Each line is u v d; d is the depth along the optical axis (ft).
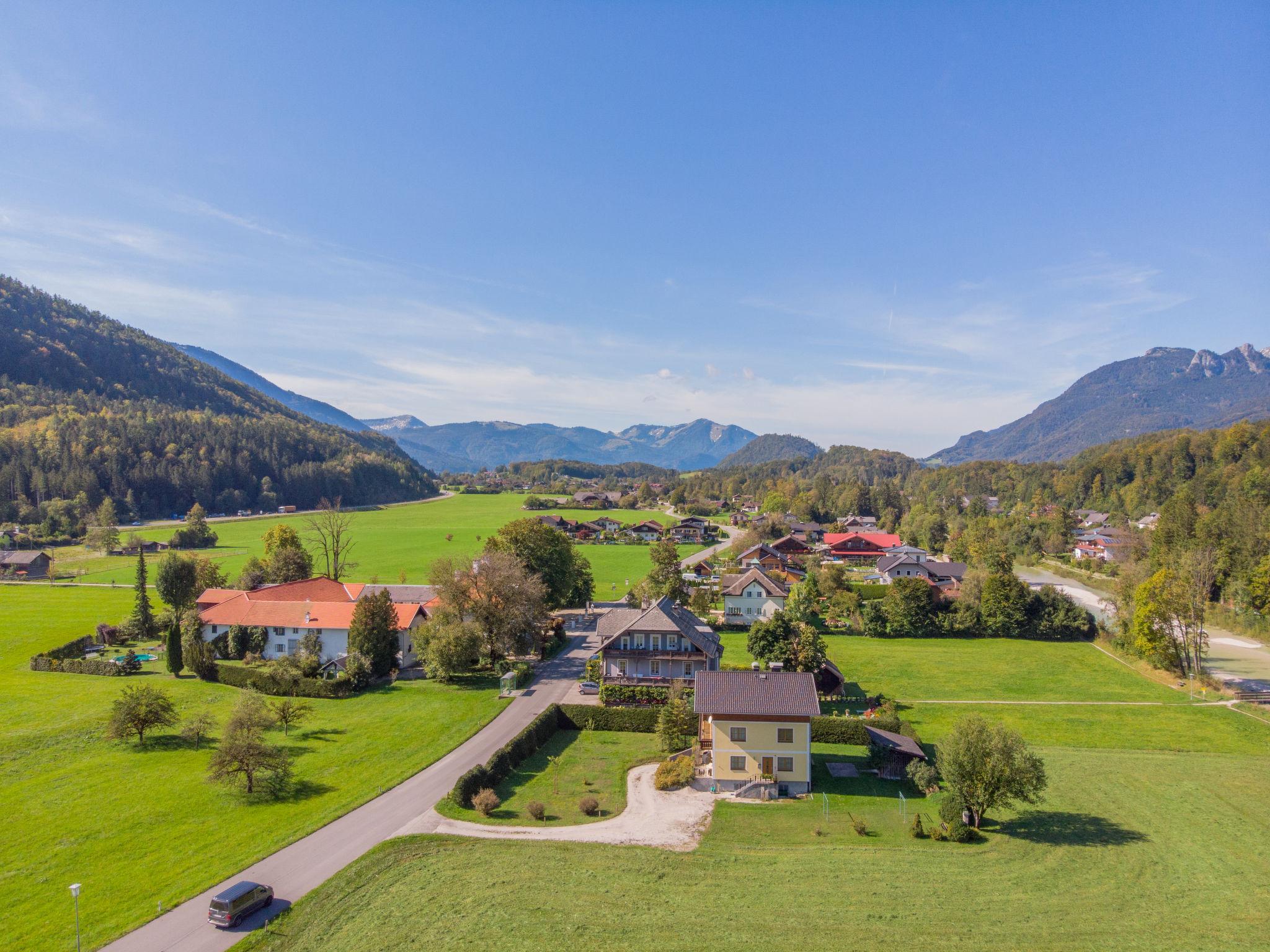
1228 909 120.98
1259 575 362.74
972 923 114.11
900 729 209.87
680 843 144.25
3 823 146.00
